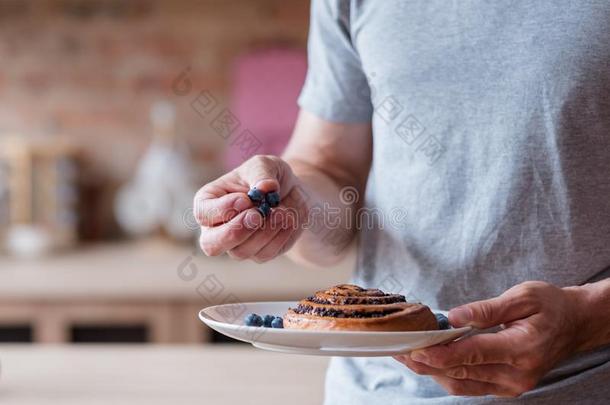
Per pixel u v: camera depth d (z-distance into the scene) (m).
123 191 3.18
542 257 1.12
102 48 3.15
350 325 1.03
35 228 2.88
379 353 1.01
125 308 2.38
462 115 1.14
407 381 1.17
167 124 3.15
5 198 2.89
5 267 2.57
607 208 1.11
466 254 1.15
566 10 1.10
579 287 1.08
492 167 1.13
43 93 3.16
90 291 2.37
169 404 1.36
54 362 1.59
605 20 1.09
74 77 3.16
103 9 3.14
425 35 1.16
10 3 3.13
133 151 3.18
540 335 1.02
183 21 3.13
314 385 1.46
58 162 2.95
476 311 1.02
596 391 1.11
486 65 1.13
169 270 2.54
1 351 1.67
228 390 1.43
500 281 1.14
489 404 1.12
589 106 1.10
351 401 1.20
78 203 3.12
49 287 2.36
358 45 1.23
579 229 1.11
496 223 1.13
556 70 1.10
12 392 1.42
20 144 2.88
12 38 3.14
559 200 1.11
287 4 3.12
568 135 1.10
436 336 0.99
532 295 1.04
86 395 1.40
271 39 3.13
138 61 3.15
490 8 1.13
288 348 1.02
